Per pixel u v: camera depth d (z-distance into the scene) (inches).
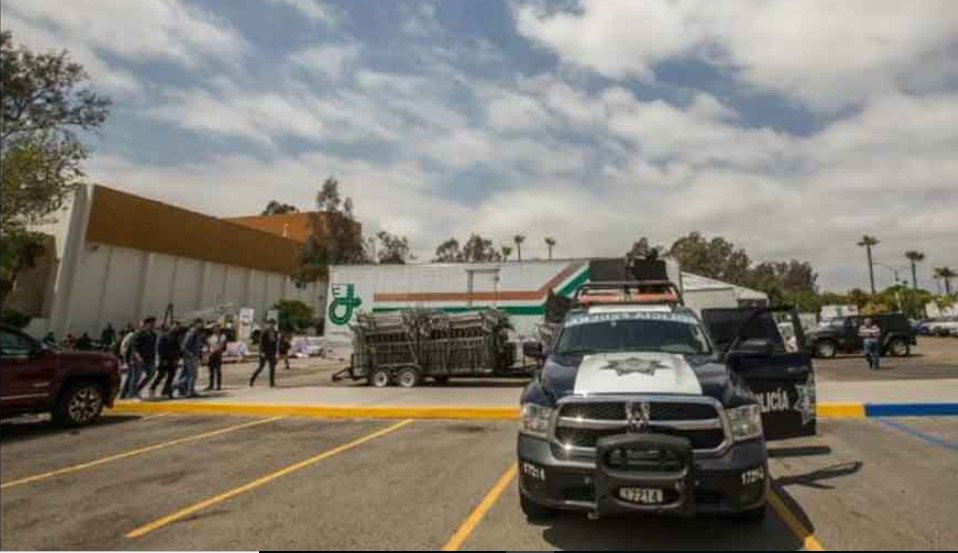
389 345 703.1
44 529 224.1
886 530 201.0
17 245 1224.2
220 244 1713.8
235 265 1795.0
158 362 596.7
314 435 398.9
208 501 254.1
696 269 3144.7
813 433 277.7
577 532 203.9
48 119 1223.5
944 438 343.0
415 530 210.7
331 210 2129.7
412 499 247.4
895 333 1093.8
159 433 420.5
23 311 1317.7
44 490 277.3
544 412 200.1
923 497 235.9
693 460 179.9
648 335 265.7
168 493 267.9
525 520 217.6
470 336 693.9
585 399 192.2
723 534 199.3
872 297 3248.0
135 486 281.1
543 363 253.9
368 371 704.4
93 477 299.9
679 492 175.8
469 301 772.0
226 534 212.8
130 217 1438.2
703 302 938.7
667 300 483.5
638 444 179.8
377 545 197.6
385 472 294.5
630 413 187.2
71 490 276.5
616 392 193.9
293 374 963.3
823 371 797.2
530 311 754.2
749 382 279.3
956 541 190.5
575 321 286.0
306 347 1519.4
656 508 176.7
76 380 455.5
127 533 217.9
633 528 206.5
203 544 204.4
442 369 693.3
